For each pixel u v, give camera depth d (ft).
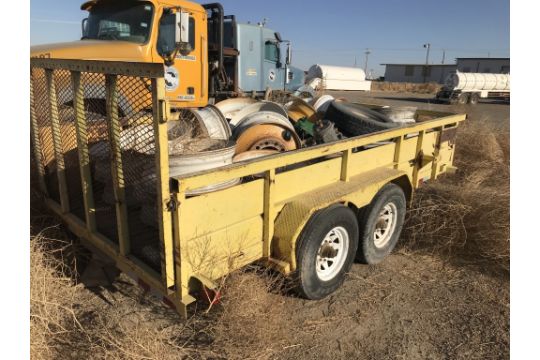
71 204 11.23
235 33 33.17
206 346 9.27
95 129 9.57
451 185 18.28
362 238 12.69
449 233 14.98
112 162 8.47
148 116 7.79
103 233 9.95
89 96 9.03
